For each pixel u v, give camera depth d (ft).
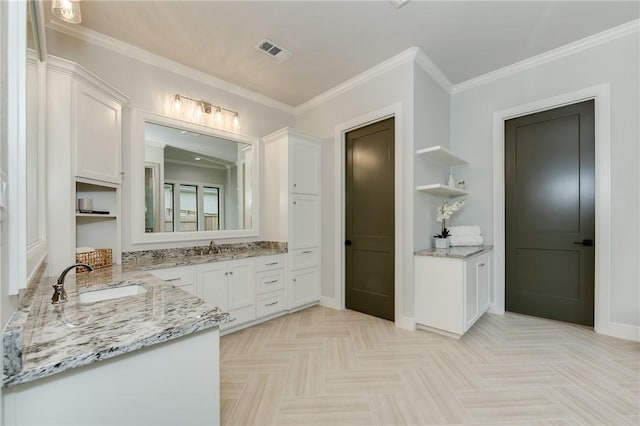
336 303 11.25
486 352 7.42
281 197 11.07
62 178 5.98
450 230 10.64
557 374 6.35
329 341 8.21
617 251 8.11
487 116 10.64
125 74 8.51
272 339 8.41
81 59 7.73
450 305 8.21
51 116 5.87
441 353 7.39
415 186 9.10
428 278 8.67
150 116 8.89
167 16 7.36
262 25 7.76
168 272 7.70
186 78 9.87
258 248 11.57
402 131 9.25
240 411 5.26
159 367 3.05
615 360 6.87
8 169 2.44
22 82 2.56
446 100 11.19
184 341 3.24
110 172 7.20
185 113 9.77
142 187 8.66
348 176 11.29
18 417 2.29
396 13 7.35
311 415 5.16
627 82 7.98
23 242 2.52
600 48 8.39
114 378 2.76
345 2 6.96
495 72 10.32
